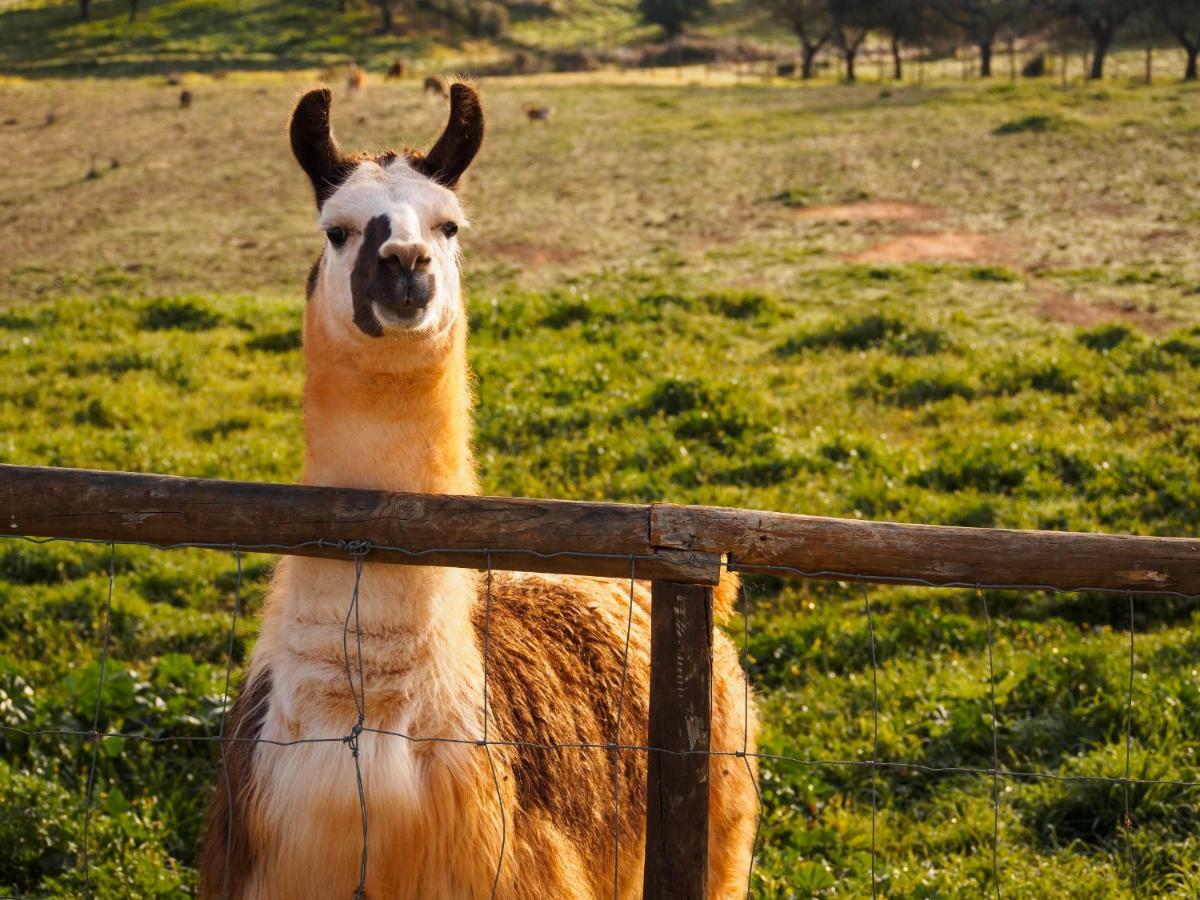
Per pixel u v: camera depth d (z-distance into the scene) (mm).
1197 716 6133
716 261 21375
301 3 91625
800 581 8555
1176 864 5078
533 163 33656
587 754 3920
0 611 7988
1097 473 10172
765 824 5625
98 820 5293
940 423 11852
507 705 3697
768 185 28828
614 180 30641
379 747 3203
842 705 6719
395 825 3195
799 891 5047
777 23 95625
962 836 5477
